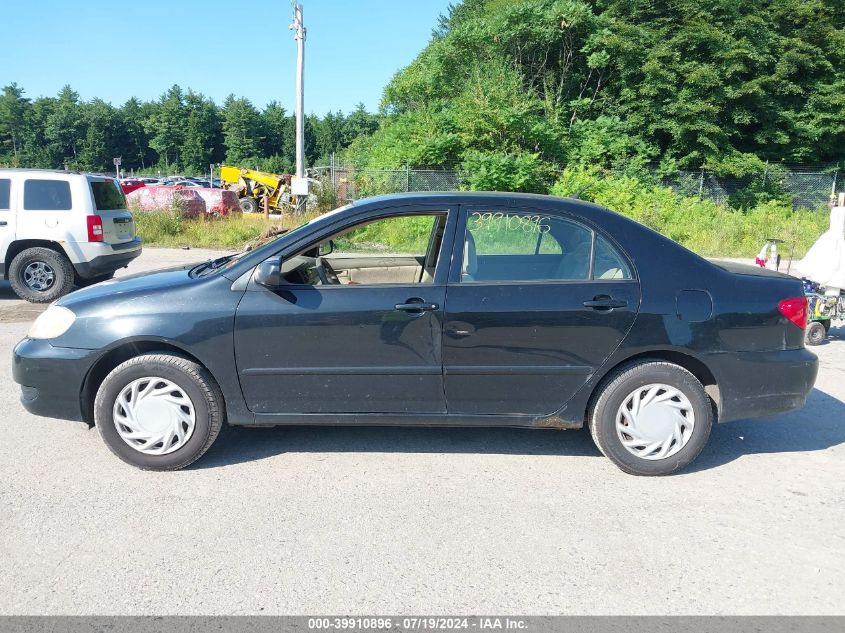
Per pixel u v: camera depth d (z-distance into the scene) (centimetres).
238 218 2089
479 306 369
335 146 11050
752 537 316
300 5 2017
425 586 272
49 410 384
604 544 307
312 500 348
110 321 372
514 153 1964
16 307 898
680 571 286
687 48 2123
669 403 377
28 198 904
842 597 268
